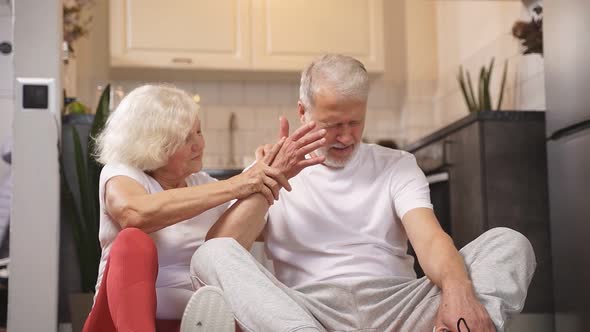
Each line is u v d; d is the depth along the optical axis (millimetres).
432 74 5016
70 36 3713
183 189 1921
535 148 3236
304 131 1951
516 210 3215
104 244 2018
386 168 2078
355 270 1993
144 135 1988
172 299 1949
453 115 4734
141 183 1985
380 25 4758
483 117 3227
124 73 4664
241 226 1921
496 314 1633
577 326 2721
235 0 4605
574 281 2744
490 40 4223
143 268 1663
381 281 1902
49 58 3020
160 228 1900
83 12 4609
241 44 4594
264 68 4605
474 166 3266
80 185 2996
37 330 2924
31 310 2928
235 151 4859
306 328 1532
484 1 4281
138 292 1635
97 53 4637
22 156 2977
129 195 1904
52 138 2994
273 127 4902
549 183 2949
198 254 1749
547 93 2934
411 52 5020
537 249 3205
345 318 1879
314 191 2062
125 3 4488
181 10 4539
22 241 2947
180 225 2010
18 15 3008
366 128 5027
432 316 1777
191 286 1992
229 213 1939
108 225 1991
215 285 1691
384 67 4840
